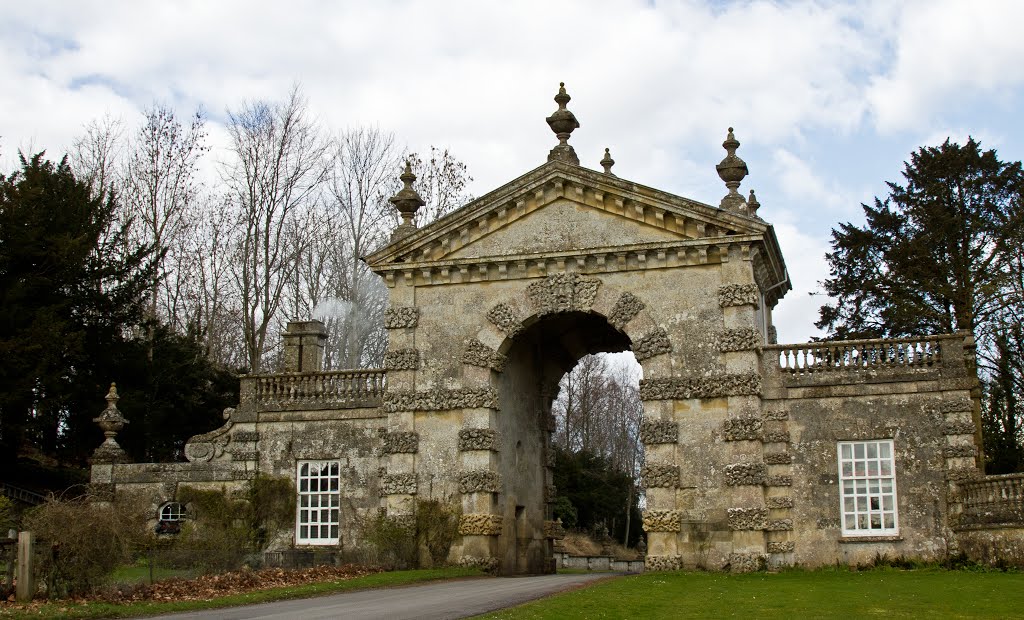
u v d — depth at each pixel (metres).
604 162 34.47
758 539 29.14
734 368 30.27
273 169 50.34
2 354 36.94
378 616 18.17
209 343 52.25
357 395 34.84
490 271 32.88
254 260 49.19
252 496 34.59
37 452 47.75
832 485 29.59
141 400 42.91
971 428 28.97
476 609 19.44
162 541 30.78
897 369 29.91
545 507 37.28
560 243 32.31
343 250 53.66
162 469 35.34
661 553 29.73
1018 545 26.20
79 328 41.84
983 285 44.56
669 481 30.05
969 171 47.78
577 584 26.12
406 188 34.84
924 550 28.66
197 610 19.44
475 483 31.88
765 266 33.03
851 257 49.59
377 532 31.91
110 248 44.50
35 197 40.91
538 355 37.69
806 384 30.27
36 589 20.28
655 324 31.16
